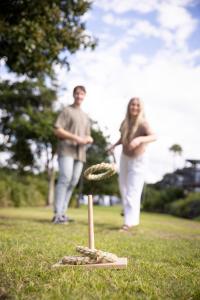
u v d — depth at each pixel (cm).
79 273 274
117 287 243
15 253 338
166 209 2011
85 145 687
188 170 2975
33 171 2631
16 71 914
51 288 237
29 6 804
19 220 682
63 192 663
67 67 916
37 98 2395
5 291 232
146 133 608
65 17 891
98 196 3322
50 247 376
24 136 2373
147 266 306
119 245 414
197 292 235
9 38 811
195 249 408
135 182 605
